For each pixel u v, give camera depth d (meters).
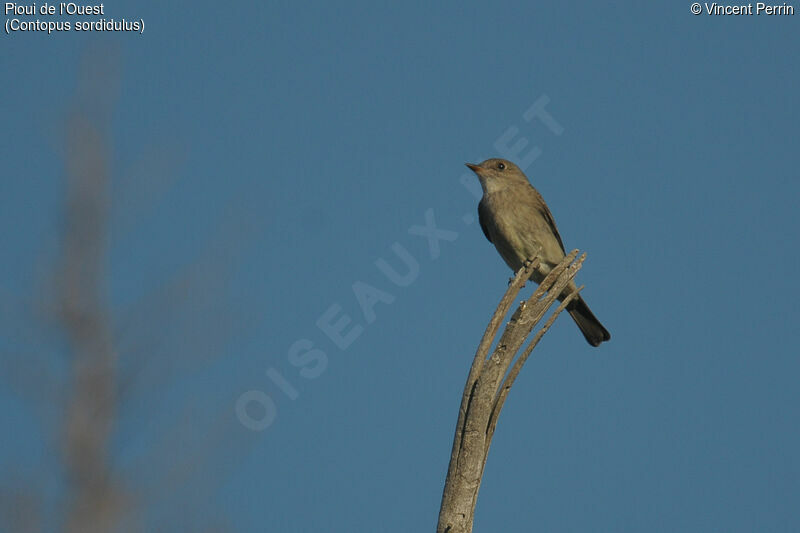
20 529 8.49
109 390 9.23
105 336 9.42
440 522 11.92
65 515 8.71
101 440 9.05
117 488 8.92
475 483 12.07
